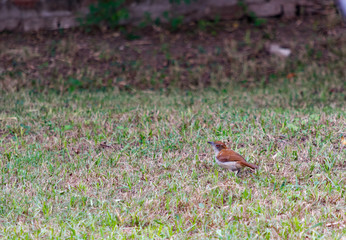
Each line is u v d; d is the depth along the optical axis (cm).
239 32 2211
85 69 1955
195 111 1414
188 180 926
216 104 1541
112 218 783
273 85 1841
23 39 2181
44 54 2050
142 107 1498
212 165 1004
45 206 822
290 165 977
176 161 1020
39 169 1002
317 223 733
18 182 943
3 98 1638
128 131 1222
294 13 2286
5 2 2238
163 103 1582
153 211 806
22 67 1955
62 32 2233
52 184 928
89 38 2183
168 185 905
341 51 2038
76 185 922
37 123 1323
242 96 1688
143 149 1097
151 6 2270
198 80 1894
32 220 782
